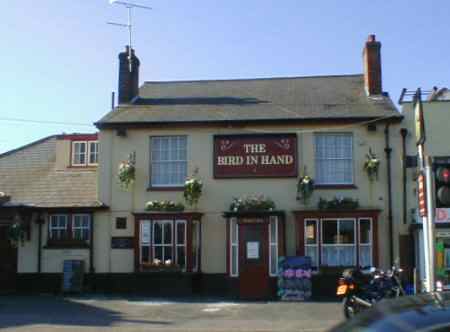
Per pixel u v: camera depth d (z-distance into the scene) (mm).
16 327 14383
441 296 4875
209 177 22484
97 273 22516
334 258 21484
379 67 23781
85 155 24922
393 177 21781
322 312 17281
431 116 21875
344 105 23031
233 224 21766
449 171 10875
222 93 25172
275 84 26062
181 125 22578
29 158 25922
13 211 22438
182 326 14781
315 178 22078
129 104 24422
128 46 25031
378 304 4945
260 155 22312
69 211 22844
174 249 22109
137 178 22812
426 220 11820
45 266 22766
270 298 20703
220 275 21984
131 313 17188
